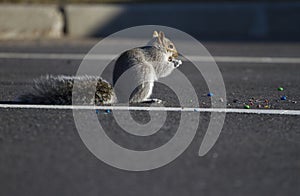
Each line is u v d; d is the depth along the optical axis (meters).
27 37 31.45
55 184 8.99
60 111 13.89
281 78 19.91
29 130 12.02
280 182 9.09
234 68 22.30
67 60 24.14
